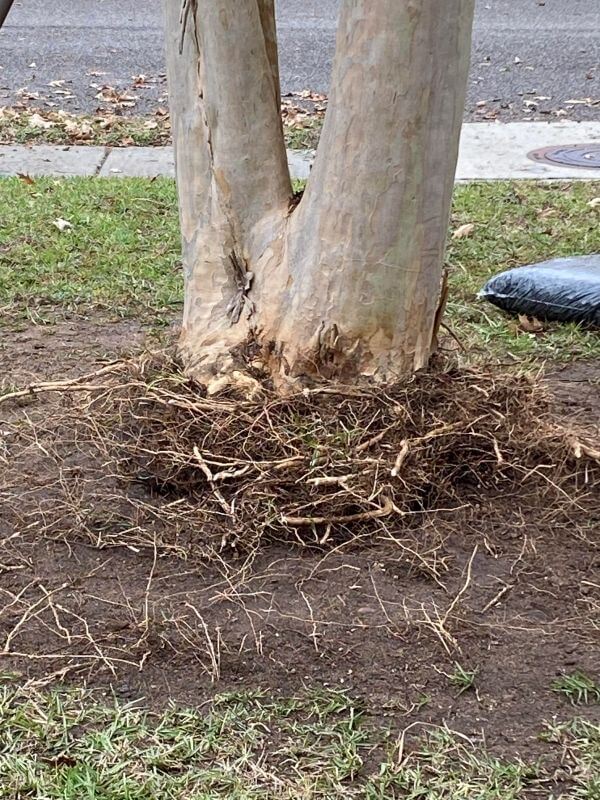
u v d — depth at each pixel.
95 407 3.53
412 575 2.77
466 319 4.82
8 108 8.70
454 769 2.11
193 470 3.09
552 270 4.87
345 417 3.08
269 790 2.04
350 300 3.04
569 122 8.49
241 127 3.13
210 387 3.22
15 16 13.02
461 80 2.84
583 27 12.59
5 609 2.62
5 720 2.23
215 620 2.58
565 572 2.79
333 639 2.51
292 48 11.09
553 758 2.14
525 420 3.32
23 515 3.04
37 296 5.02
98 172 7.15
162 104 9.03
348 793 2.04
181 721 2.24
